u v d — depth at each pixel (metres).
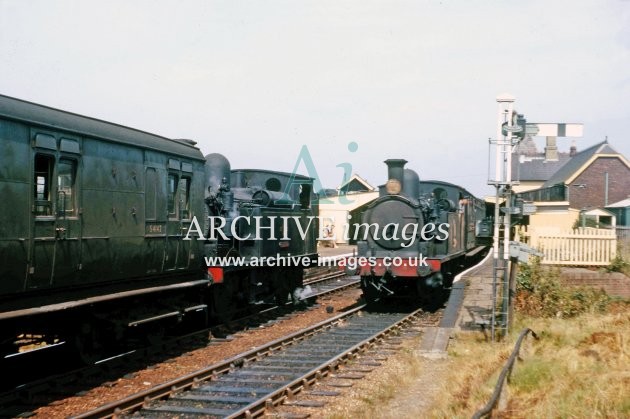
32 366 10.39
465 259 25.42
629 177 57.53
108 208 10.44
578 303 16.69
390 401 9.02
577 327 13.55
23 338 9.72
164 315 11.88
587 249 20.56
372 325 15.29
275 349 12.16
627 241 28.27
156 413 8.16
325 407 8.62
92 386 9.55
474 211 27.50
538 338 12.32
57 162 9.24
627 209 46.66
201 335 13.48
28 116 8.68
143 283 11.75
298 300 19.31
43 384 9.06
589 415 7.48
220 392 9.13
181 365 11.12
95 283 10.21
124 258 10.87
